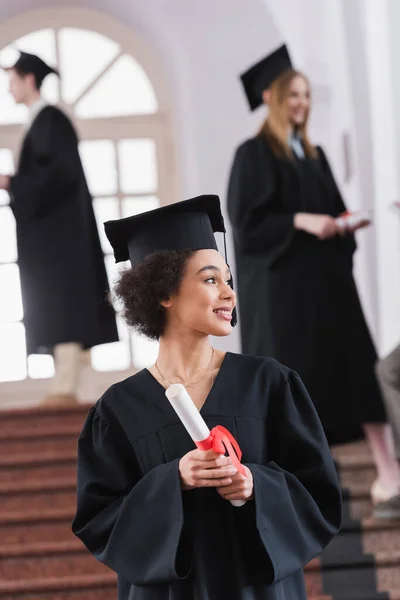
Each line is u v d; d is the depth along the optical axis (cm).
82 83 1077
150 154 1077
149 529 296
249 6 1009
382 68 853
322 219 694
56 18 1072
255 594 296
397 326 855
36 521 697
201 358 318
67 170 850
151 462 306
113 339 866
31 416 806
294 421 312
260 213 716
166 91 1077
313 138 996
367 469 719
